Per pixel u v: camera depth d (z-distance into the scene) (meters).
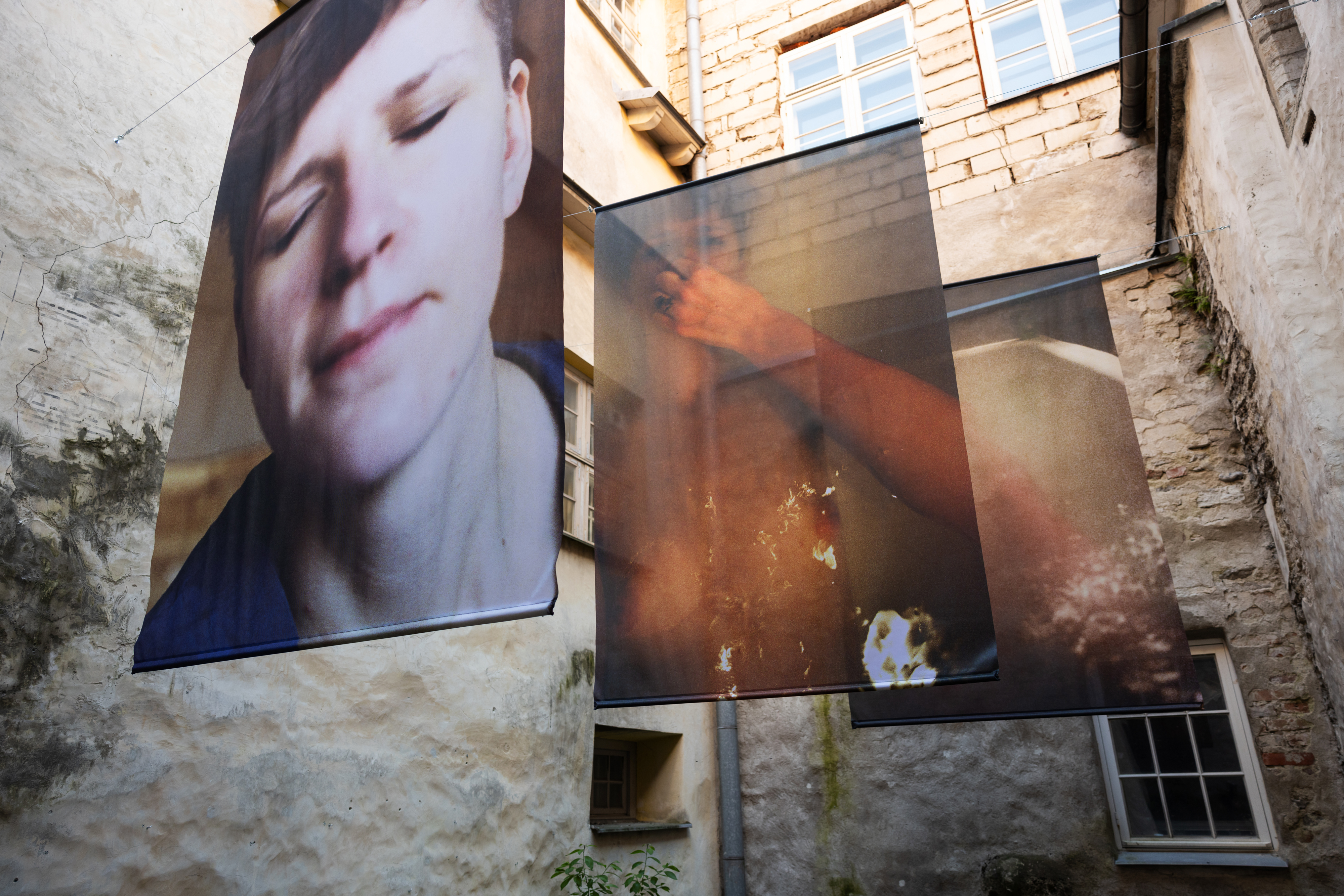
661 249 3.93
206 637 2.69
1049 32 7.74
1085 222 6.88
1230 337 5.43
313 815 3.68
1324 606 4.49
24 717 2.88
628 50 9.09
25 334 3.21
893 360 3.28
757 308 3.64
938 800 6.18
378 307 2.71
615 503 3.62
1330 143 3.26
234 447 2.89
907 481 3.11
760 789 6.87
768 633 3.19
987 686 4.30
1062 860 5.64
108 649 3.18
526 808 4.77
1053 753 5.88
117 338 3.55
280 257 3.01
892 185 3.53
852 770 6.55
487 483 2.33
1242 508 5.62
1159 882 5.32
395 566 2.41
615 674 3.38
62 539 3.14
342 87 3.08
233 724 3.48
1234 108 4.23
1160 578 4.11
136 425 3.52
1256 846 5.18
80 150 3.60
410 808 4.11
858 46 8.91
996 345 4.84
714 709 7.13
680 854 6.17
